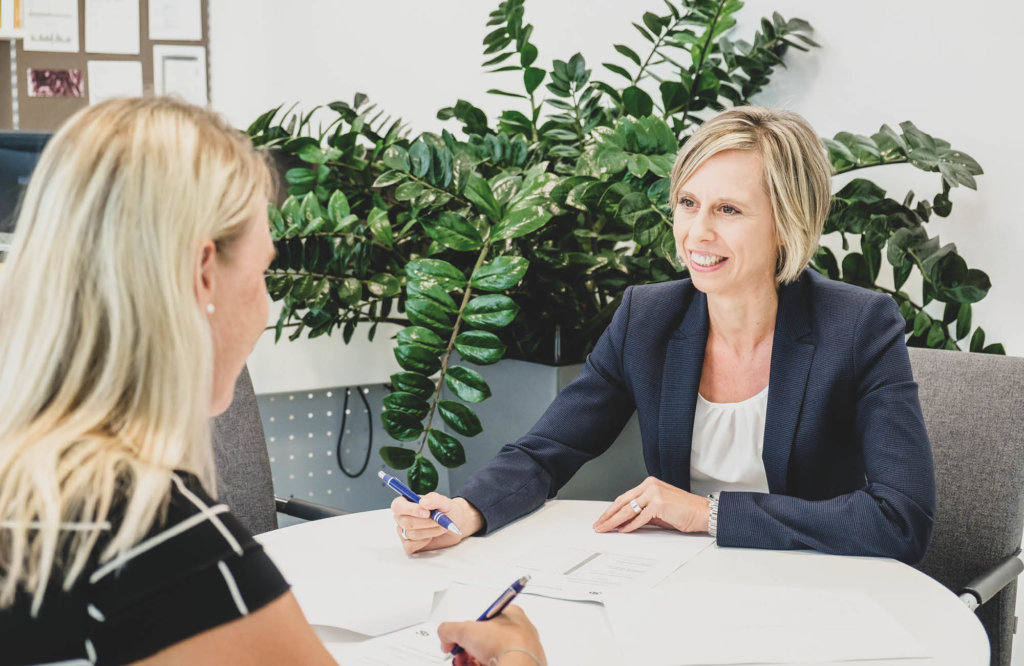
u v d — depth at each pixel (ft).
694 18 7.18
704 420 4.76
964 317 6.05
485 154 6.72
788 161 4.33
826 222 6.09
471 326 6.12
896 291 6.28
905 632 3.08
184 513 1.90
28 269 2.01
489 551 3.98
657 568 3.73
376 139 7.37
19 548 1.77
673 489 4.28
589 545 4.05
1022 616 6.38
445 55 11.11
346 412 8.05
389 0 12.12
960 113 6.42
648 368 4.86
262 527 5.29
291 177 6.77
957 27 6.38
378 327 7.65
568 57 9.58
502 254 6.57
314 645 2.03
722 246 4.41
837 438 4.58
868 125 7.02
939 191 6.63
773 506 4.05
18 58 15.14
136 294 1.99
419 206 6.01
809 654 2.92
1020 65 6.05
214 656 1.88
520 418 7.18
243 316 2.27
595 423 5.00
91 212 1.99
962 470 4.84
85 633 1.78
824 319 4.52
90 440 1.93
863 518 3.93
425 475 5.96
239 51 15.99
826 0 7.20
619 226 6.56
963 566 4.82
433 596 3.42
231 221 2.16
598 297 7.45
